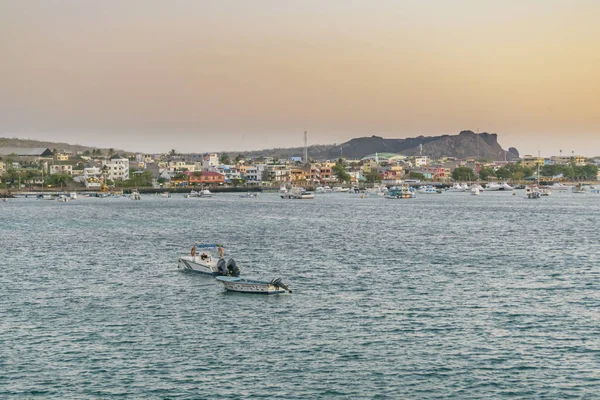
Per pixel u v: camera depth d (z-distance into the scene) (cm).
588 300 8450
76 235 16925
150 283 9712
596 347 6581
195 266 10612
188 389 5641
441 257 12281
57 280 9994
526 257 12238
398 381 5803
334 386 5706
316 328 7275
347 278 10050
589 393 5569
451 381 5800
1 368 6066
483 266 11138
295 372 6000
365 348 6600
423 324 7388
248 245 14350
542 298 8581
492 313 7831
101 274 10512
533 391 5606
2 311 8000
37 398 5472
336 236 16388
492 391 5609
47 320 7600
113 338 6912
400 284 9531
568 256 12350
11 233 17475
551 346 6619
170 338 6925
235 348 6606
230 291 9100
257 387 5684
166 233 17400
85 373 5962
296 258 12194
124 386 5697
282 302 8444
